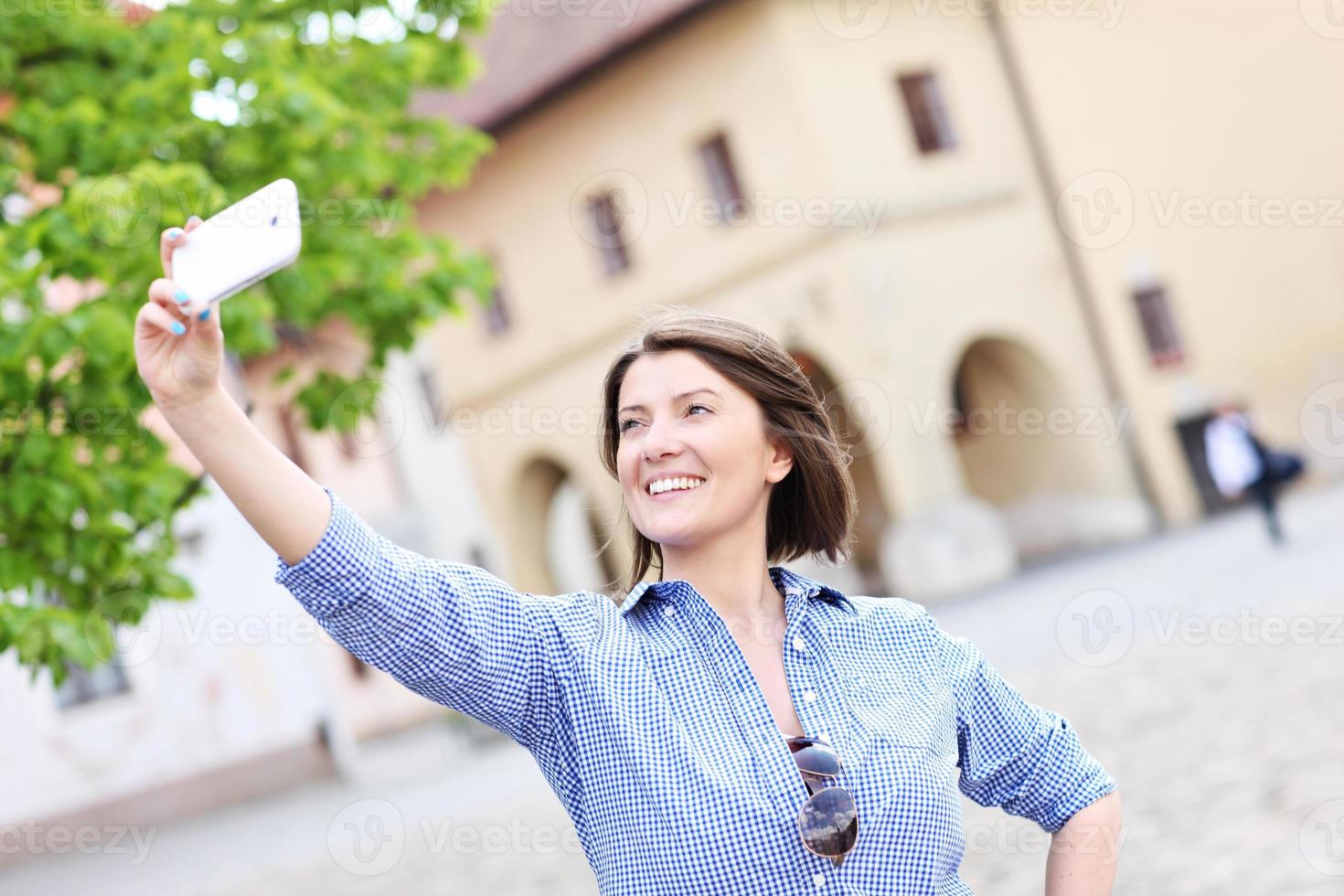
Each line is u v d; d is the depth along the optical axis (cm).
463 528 2662
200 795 1975
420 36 736
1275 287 2662
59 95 621
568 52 2309
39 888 1476
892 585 2253
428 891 896
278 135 638
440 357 2700
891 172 2241
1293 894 525
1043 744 236
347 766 2039
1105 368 2456
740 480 223
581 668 205
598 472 2486
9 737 1912
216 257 178
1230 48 2667
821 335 2236
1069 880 235
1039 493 2534
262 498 186
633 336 236
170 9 668
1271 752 743
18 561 521
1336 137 2761
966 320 2303
